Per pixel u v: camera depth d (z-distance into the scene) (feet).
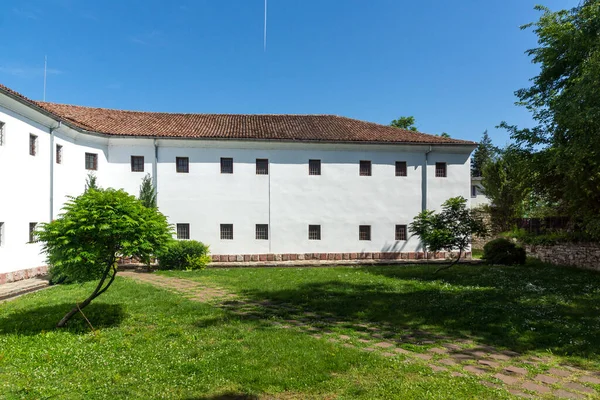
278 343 20.68
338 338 22.52
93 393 14.62
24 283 42.86
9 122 44.01
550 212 74.33
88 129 59.36
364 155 71.87
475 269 57.16
